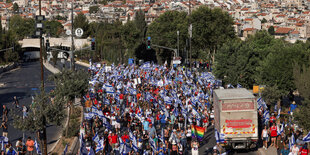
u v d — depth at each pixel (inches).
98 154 1032.2
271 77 1754.4
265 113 1258.6
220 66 2167.8
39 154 1007.0
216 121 1165.7
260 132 1211.2
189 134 1122.0
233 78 2118.6
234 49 2162.9
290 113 1409.9
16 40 5802.2
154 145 983.0
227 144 1077.1
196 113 1298.0
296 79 1350.9
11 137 1321.4
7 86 2974.9
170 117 1318.9
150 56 4407.0
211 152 1089.4
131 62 3900.1
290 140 997.2
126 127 1353.3
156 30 4114.2
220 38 3939.5
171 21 4146.2
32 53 6668.3
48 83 3132.4
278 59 1756.9
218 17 3996.1
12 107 1969.7
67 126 1269.7
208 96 1662.2
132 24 4616.1
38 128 944.9
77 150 1149.7
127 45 4603.8
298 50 1748.3
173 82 2048.5
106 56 5123.0
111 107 1392.7
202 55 4421.8
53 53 4552.2
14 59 5211.6
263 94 1636.3
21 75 3890.3
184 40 3882.9
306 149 926.4
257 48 2372.0
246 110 1066.7
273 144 1133.7
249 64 2119.8
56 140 1282.0
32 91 2655.0
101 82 2222.0
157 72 2492.6
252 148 1134.4
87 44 5541.3
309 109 1087.0
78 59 5590.6
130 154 1005.2
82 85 1428.4
